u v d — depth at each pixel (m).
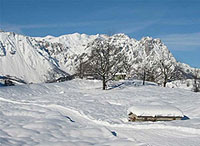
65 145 9.45
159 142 10.95
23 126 12.20
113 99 28.17
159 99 27.80
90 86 45.56
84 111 19.59
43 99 27.62
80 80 49.47
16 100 26.09
